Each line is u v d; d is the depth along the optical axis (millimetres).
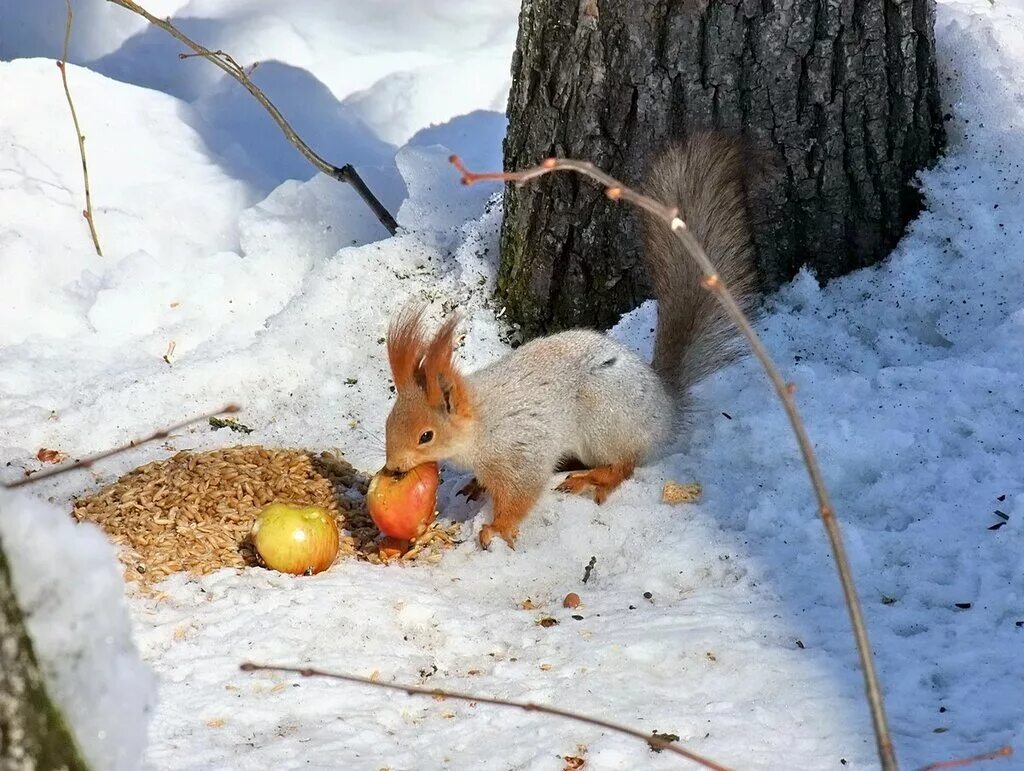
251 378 2340
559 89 2293
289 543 2037
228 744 1853
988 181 2307
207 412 2305
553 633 1975
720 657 1930
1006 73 2361
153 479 2152
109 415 2285
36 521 1524
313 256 2512
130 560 2051
